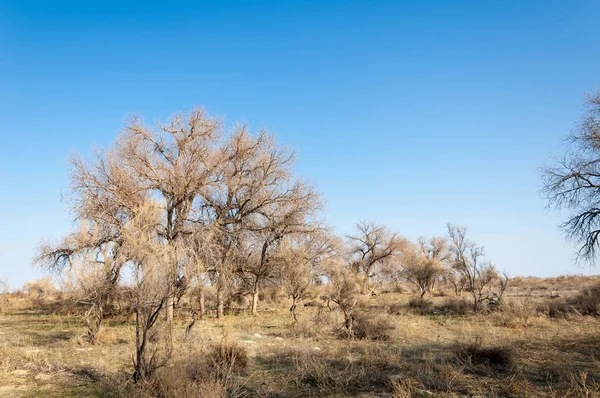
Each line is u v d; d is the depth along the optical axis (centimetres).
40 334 1859
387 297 4244
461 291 4281
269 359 1201
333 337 1661
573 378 889
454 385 898
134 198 2309
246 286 2909
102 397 854
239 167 2691
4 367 1079
